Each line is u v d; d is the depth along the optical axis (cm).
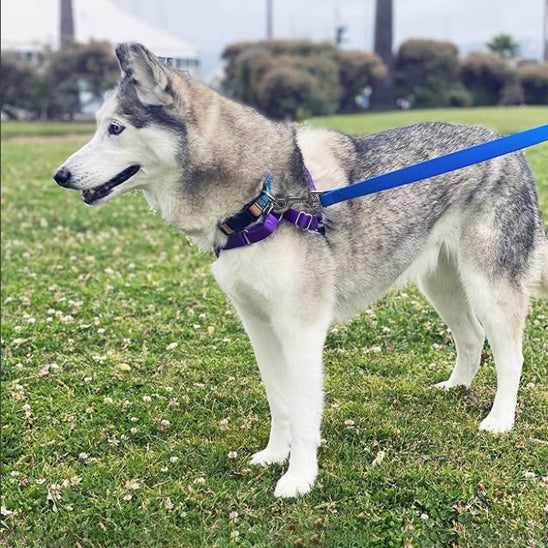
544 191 283
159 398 136
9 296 192
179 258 227
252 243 100
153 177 102
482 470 110
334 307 110
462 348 135
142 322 173
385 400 134
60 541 98
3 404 134
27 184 359
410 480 108
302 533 98
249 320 110
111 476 113
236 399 136
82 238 258
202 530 99
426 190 114
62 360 154
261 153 102
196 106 100
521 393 134
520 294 119
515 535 96
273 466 114
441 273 128
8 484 111
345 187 101
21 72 788
